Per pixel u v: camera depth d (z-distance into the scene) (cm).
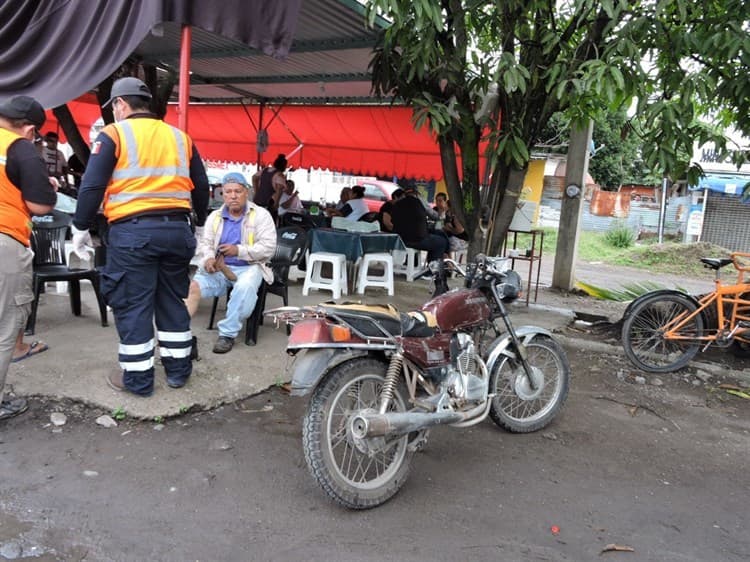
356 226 807
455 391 345
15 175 344
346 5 598
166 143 379
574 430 433
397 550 276
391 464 320
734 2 497
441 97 586
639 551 289
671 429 450
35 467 318
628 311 574
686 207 2277
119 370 410
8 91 500
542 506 325
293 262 588
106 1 443
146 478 317
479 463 370
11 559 247
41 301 606
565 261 1017
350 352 304
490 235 620
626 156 2652
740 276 573
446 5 545
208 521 286
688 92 470
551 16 562
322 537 281
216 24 425
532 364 425
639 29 488
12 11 508
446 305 353
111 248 374
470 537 291
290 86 1046
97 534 269
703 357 625
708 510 334
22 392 389
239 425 390
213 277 510
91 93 1123
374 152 1357
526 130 585
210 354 489
